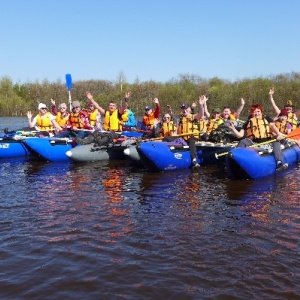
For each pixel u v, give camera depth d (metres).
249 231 4.57
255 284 3.36
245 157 7.06
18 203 5.81
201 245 4.19
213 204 5.71
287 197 6.02
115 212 5.37
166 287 3.34
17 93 45.62
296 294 3.20
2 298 3.18
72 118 10.66
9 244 4.25
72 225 4.84
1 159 10.18
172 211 5.40
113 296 3.21
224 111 10.27
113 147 9.89
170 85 41.25
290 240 4.27
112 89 44.34
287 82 35.75
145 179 7.54
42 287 3.35
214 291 3.27
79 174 8.10
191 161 8.63
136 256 3.94
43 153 9.61
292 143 9.02
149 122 11.84
